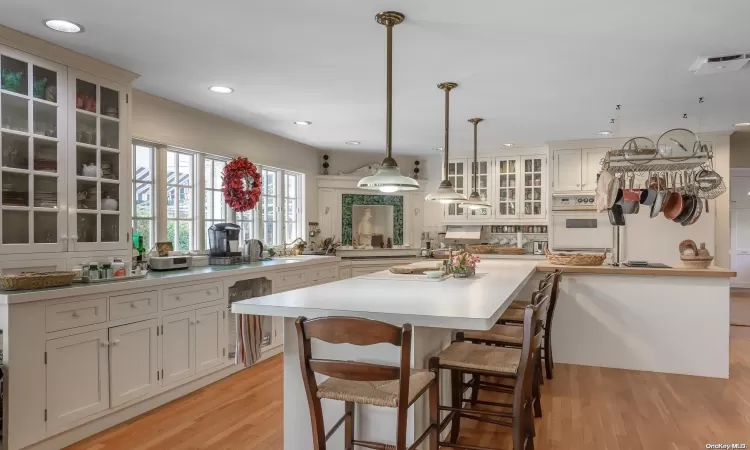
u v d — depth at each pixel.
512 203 6.84
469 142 6.25
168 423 2.99
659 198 4.01
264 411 3.19
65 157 3.00
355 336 1.73
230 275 3.94
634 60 3.18
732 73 3.43
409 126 5.26
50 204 2.92
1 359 2.39
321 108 4.47
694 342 3.93
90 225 3.18
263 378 3.89
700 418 3.02
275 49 3.00
